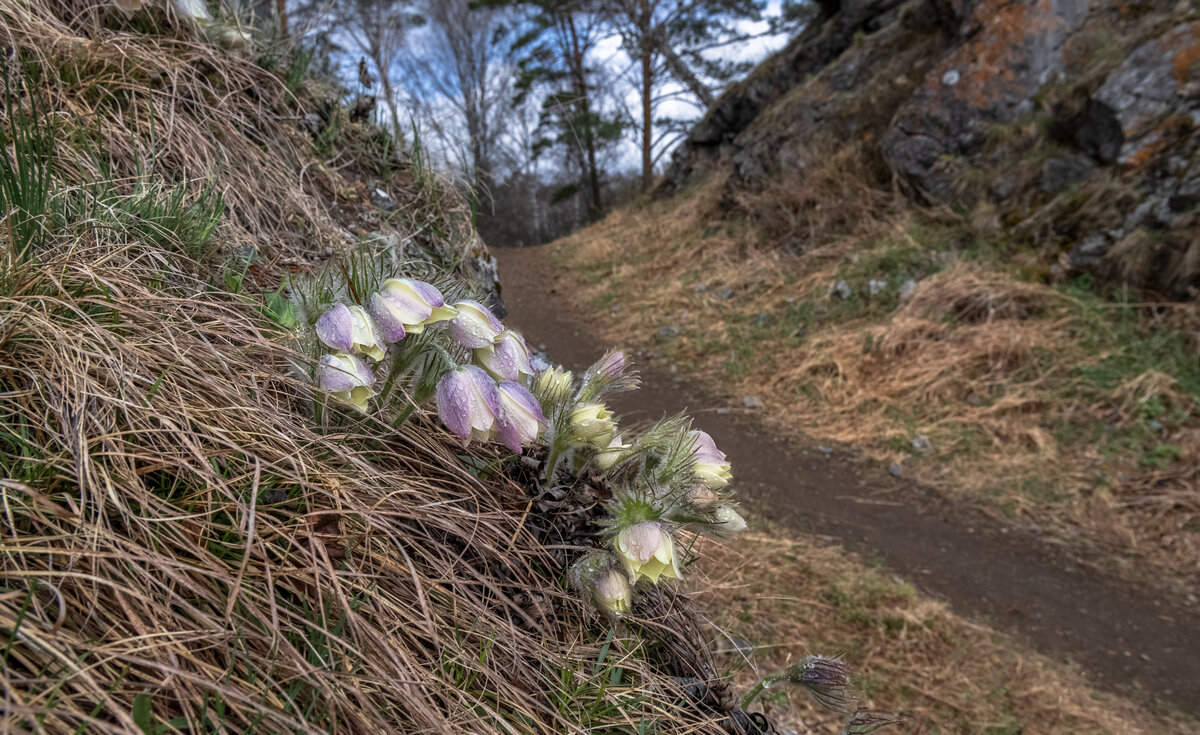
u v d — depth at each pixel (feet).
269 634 2.73
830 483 17.40
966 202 25.99
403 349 4.20
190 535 2.95
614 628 4.30
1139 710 10.62
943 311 22.34
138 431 3.10
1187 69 21.16
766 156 35.78
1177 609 13.01
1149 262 20.12
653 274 34.35
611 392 5.24
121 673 2.38
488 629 3.67
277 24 9.73
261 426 3.59
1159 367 18.38
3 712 2.03
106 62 6.93
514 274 41.14
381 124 10.51
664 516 4.30
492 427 3.99
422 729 2.87
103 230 4.71
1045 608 12.99
